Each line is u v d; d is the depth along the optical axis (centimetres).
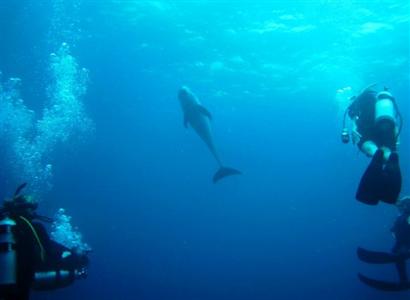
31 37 2623
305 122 5288
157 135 5841
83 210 10344
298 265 6769
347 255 6456
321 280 4575
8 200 537
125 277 5034
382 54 2877
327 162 7938
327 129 5681
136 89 3844
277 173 9006
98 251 7938
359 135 453
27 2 2181
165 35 2608
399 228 916
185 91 957
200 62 3045
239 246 9775
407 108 4766
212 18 2361
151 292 4197
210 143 993
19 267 492
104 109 4553
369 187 361
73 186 9138
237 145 6781
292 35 2569
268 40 2644
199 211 12119
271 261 7450
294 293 3994
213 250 9512
